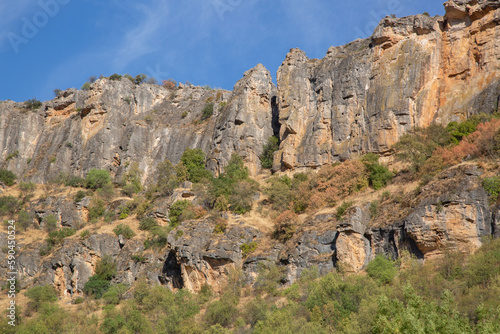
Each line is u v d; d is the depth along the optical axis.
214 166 84.69
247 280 56.72
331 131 76.06
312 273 52.31
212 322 50.25
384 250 51.38
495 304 34.84
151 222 73.88
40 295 65.19
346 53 82.25
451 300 32.75
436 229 46.97
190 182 80.50
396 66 71.62
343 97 76.31
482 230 45.34
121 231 72.56
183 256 59.97
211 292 57.38
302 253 55.88
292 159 77.31
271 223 65.12
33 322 56.41
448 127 62.78
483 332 29.53
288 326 42.03
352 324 38.88
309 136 77.94
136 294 59.84
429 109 67.31
